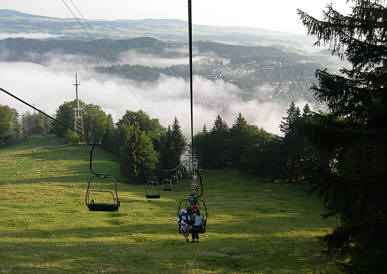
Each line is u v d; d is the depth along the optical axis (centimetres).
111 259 2103
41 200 5897
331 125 1653
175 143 13150
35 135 19625
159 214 4809
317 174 1402
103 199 6247
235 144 12425
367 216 1290
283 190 8956
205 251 2420
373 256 1236
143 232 3475
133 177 10406
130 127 13562
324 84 1706
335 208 1366
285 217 4834
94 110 14538
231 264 2067
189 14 1051
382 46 1552
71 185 8200
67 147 14312
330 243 1448
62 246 2595
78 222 4081
